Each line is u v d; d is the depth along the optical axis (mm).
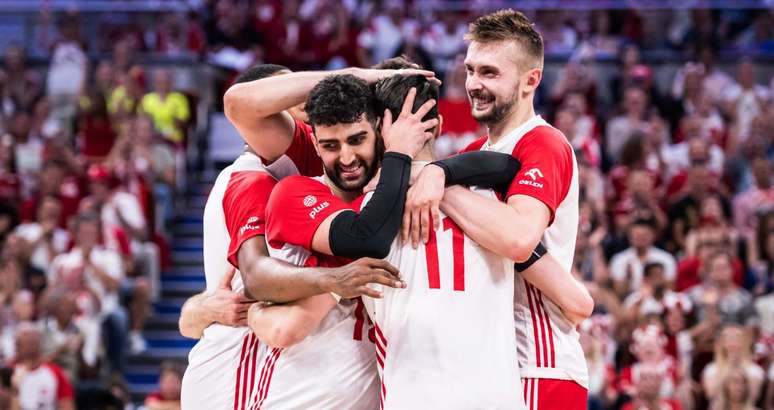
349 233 8984
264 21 35938
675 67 34531
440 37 34031
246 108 9742
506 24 9695
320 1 35406
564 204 9781
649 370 19156
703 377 20500
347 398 9641
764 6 35906
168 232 29500
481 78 9719
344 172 9344
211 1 36875
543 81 34219
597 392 19719
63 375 21344
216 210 10555
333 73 9734
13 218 26859
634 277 22484
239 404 10352
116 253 24641
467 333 9023
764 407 20031
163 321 26766
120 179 27469
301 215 9320
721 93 33188
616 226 24984
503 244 9023
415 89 9305
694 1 35938
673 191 27016
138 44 35656
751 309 21953
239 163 10695
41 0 37156
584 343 19922
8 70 34375
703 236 23953
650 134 28875
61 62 33938
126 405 22328
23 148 30797
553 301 9836
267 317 9344
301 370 9617
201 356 10641
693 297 22125
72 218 26047
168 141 30438
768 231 24172
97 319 23406
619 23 35781
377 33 34469
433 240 9141
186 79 34156
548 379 9773
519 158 9656
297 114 10586
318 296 9219
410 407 8938
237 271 10492
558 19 35562
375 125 9344
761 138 29203
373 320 9484
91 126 29469
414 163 9414
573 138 27891
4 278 23656
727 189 28594
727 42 35781
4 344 22938
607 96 33375
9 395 21156
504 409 8969
